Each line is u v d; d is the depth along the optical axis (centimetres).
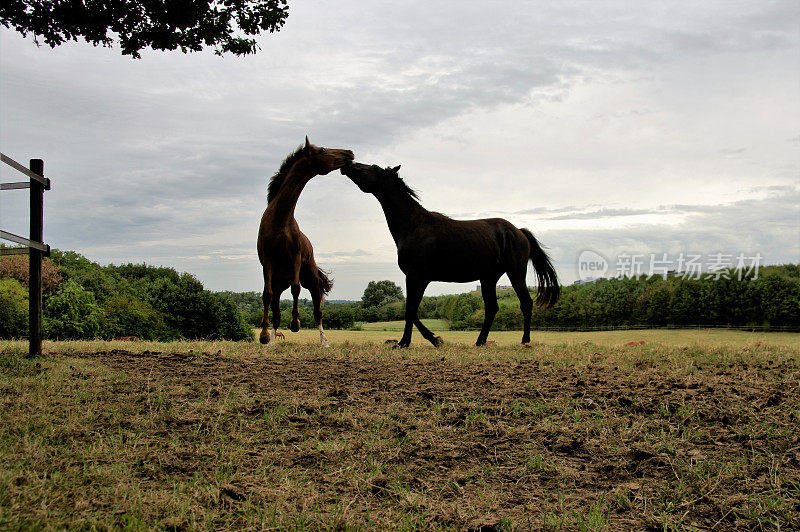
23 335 3253
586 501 274
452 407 420
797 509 256
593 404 422
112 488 262
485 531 241
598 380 504
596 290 4072
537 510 263
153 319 4491
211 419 387
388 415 405
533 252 994
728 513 256
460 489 285
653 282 3966
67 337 3691
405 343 885
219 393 456
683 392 449
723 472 297
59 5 552
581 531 240
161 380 498
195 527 230
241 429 369
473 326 4200
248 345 855
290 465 313
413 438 358
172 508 246
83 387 459
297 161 840
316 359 673
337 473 302
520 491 287
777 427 365
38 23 563
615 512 262
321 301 1005
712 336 3105
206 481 281
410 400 448
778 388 471
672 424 377
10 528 213
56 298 3678
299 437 356
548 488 290
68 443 326
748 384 488
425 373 557
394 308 6575
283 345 858
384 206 891
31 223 625
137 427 364
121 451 316
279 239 853
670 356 728
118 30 585
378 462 319
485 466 317
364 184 880
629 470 310
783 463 307
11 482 255
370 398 452
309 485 285
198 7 572
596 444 345
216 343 884
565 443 344
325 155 845
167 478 285
